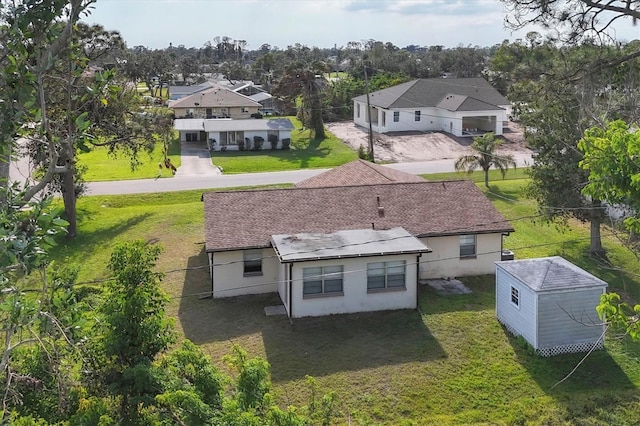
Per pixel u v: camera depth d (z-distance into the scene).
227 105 76.81
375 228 24.70
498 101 64.00
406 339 19.72
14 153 6.45
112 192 40.44
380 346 19.25
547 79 16.56
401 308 22.16
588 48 15.20
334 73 142.38
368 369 17.80
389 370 17.75
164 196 39.69
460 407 16.03
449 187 27.52
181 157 54.53
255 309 22.27
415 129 64.56
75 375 9.51
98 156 54.34
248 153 56.66
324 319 21.31
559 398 16.34
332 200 26.12
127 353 9.49
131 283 9.74
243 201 25.66
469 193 27.30
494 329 20.44
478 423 15.28
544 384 17.08
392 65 105.94
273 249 23.44
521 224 32.47
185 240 30.25
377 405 16.05
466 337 19.86
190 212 35.09
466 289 24.14
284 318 21.42
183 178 45.22
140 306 9.53
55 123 6.84
